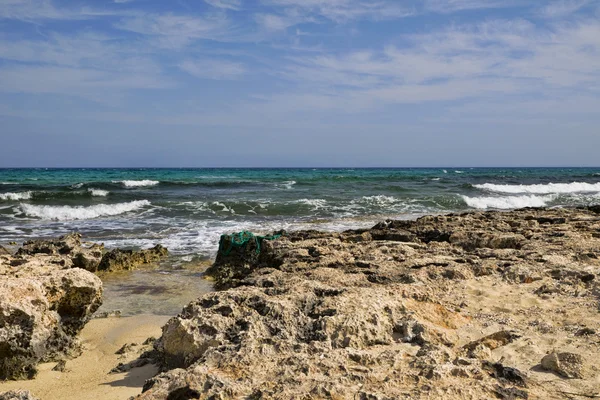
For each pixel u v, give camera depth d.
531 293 7.19
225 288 10.88
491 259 9.22
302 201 26.69
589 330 5.35
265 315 5.36
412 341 5.07
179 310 9.28
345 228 18.75
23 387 5.76
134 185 36.34
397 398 3.48
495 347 4.98
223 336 5.14
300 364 4.09
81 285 7.22
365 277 8.16
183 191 32.88
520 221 13.33
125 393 5.16
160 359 5.78
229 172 76.75
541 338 5.21
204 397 3.69
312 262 9.77
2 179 46.00
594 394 3.79
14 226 19.67
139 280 11.67
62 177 52.06
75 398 5.22
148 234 17.83
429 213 24.30
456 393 3.62
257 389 3.68
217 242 16.27
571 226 12.48
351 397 3.54
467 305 6.71
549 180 52.28
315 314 5.43
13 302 6.25
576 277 7.76
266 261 11.43
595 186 43.19
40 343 6.35
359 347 4.89
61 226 19.69
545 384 3.97
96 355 6.86
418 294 6.37
